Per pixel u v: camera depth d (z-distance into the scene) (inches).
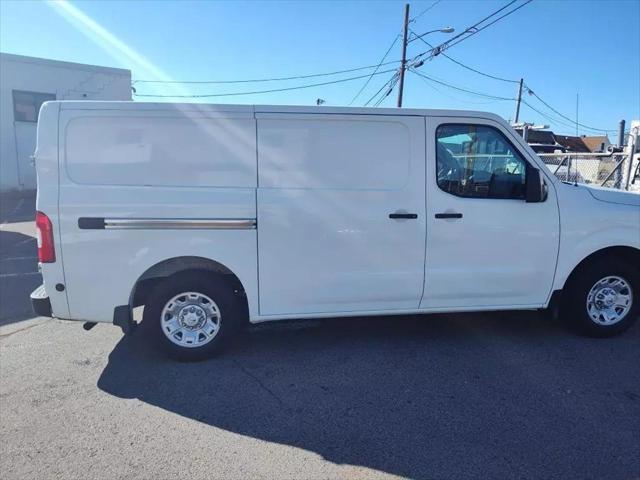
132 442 123.6
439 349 180.2
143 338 192.5
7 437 125.6
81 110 156.3
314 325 205.0
